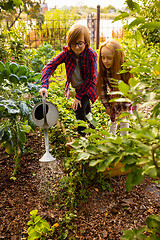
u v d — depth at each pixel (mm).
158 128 995
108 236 1973
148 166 949
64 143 3096
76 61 2701
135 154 1077
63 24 11008
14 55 4641
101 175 2432
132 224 2070
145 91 1087
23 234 2031
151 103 1015
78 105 2832
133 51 1316
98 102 4301
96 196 2418
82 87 2732
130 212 2207
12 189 2559
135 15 924
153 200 2340
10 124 2635
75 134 3211
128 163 1044
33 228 1796
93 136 1232
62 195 2434
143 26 821
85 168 2338
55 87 4879
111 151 1122
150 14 3902
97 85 2719
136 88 1089
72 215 2121
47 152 2342
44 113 2219
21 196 2461
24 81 2795
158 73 1214
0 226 2111
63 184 2529
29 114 2635
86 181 2375
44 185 2594
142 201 2336
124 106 2555
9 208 2309
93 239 1955
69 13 11344
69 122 3445
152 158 956
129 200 2352
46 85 2539
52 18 11188
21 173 2811
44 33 9430
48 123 2377
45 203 2363
